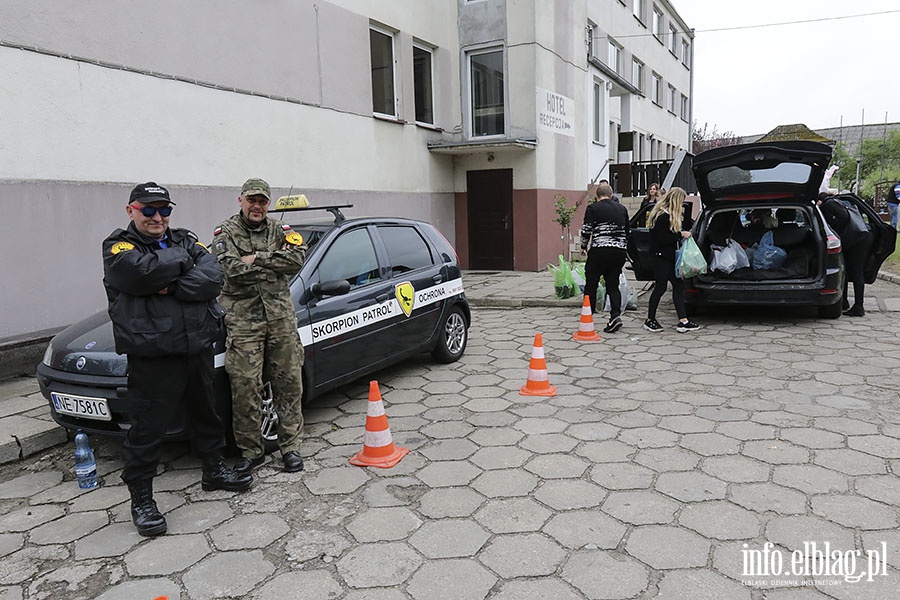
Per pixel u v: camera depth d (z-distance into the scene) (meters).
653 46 22.83
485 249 13.44
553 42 13.17
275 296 3.70
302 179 9.39
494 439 4.21
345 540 3.02
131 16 6.80
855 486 3.35
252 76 8.44
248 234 3.68
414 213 12.19
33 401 4.98
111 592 2.69
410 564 2.79
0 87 5.64
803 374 5.41
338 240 4.89
